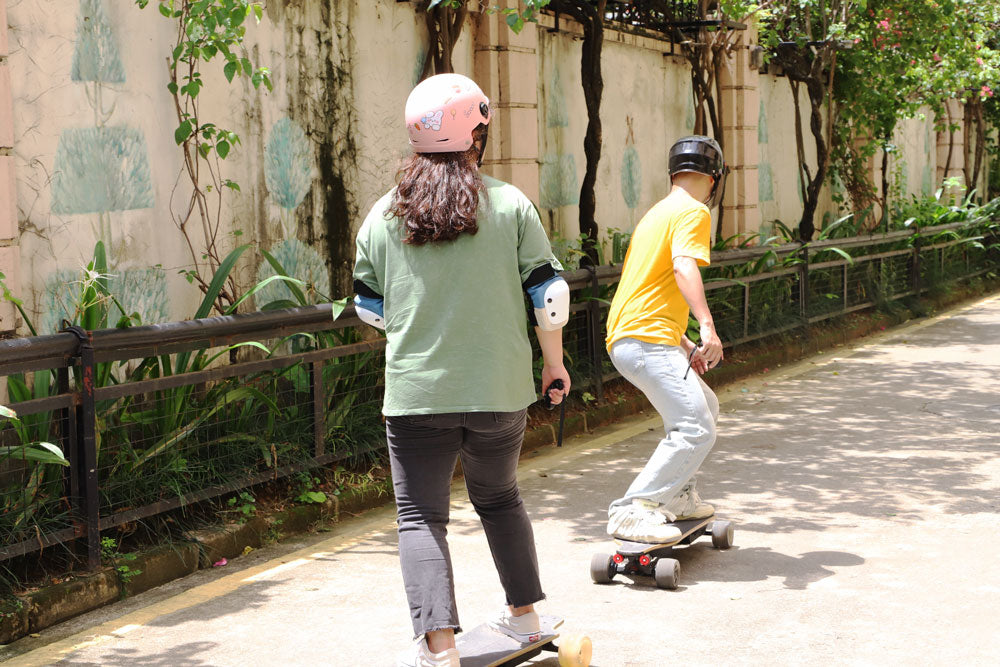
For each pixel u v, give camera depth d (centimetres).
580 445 736
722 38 1137
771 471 645
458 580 464
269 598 449
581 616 419
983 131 1947
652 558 452
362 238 337
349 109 726
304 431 580
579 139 997
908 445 709
